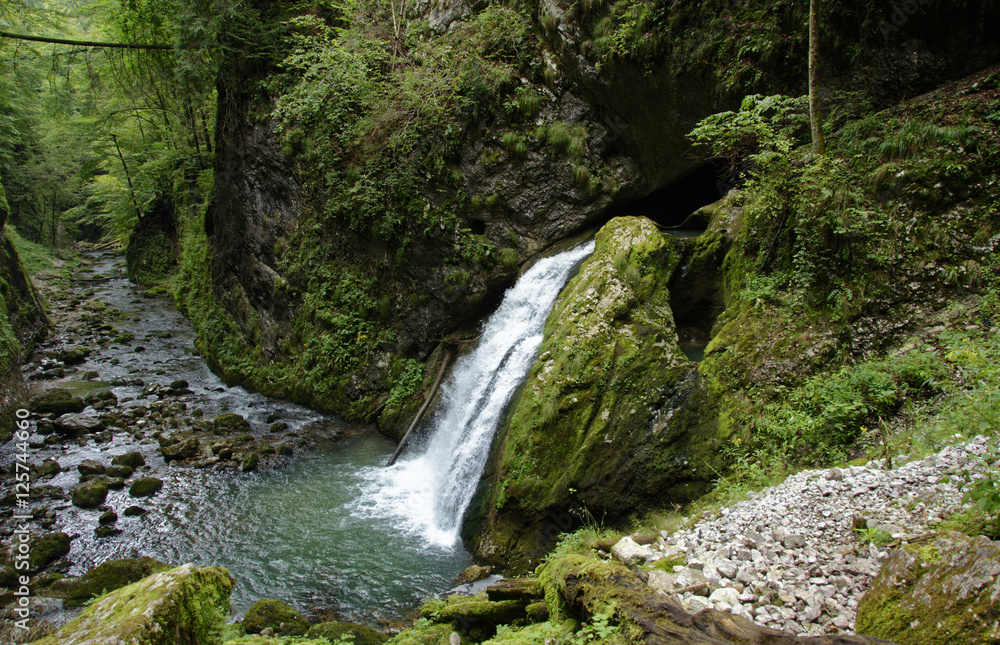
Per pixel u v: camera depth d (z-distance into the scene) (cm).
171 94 2050
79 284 2828
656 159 1202
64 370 1648
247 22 1523
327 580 786
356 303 1384
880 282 729
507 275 1262
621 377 827
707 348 820
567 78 1241
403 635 604
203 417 1362
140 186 2814
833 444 669
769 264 839
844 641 291
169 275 2803
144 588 384
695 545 516
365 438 1257
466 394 1137
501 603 543
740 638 311
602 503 766
